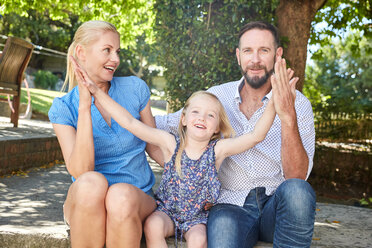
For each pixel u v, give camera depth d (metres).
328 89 8.88
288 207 1.95
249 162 2.39
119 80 2.46
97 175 1.92
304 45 5.19
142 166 2.40
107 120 2.33
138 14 10.09
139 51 29.72
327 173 7.41
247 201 2.32
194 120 2.30
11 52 5.46
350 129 8.02
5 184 3.90
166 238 2.25
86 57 2.26
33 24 23.22
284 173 2.30
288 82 2.08
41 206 3.12
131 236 1.89
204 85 4.68
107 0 9.07
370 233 2.71
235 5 4.48
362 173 7.27
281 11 5.16
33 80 23.91
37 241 2.27
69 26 25.42
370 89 23.45
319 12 8.16
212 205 2.33
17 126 6.25
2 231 2.29
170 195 2.29
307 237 1.94
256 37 2.49
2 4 9.12
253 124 2.49
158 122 2.68
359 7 7.99
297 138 2.16
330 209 3.43
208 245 2.07
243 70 2.56
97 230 1.92
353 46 9.33
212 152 2.30
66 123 2.25
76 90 2.33
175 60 4.75
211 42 4.58
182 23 4.64
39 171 4.78
